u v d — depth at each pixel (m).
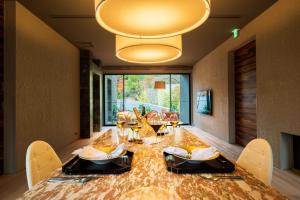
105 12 1.19
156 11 1.21
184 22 1.35
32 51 3.70
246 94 4.75
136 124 2.09
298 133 2.86
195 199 0.77
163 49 2.04
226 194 0.81
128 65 8.86
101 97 8.20
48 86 4.32
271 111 3.46
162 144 1.68
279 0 3.21
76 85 6.05
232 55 5.27
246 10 3.57
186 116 9.17
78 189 0.86
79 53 6.26
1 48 3.23
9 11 3.20
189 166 1.10
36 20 3.83
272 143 3.45
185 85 9.19
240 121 5.07
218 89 5.97
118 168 1.07
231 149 4.71
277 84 3.29
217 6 3.41
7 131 3.22
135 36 1.50
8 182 2.88
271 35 3.43
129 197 0.69
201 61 7.66
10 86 3.21
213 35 4.92
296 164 3.26
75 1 3.24
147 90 9.19
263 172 1.20
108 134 2.16
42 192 0.84
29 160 1.20
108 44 5.68
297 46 2.86
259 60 3.80
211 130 6.63
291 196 2.43
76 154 1.29
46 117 4.23
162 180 0.95
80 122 6.34
